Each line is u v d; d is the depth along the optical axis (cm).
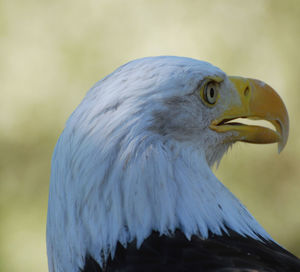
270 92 954
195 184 812
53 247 819
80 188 778
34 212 2077
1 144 2181
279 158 2050
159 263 725
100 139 776
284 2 2212
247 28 2208
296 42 2192
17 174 2147
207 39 2172
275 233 1997
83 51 2255
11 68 2275
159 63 834
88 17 2302
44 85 2245
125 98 792
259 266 705
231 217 818
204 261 716
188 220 777
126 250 753
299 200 2012
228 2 2231
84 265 776
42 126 2202
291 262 755
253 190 2014
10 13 2352
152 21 2233
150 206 771
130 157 775
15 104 2228
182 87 834
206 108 875
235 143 957
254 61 2167
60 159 805
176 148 826
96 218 771
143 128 791
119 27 2255
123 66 827
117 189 768
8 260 1964
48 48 2291
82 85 2216
